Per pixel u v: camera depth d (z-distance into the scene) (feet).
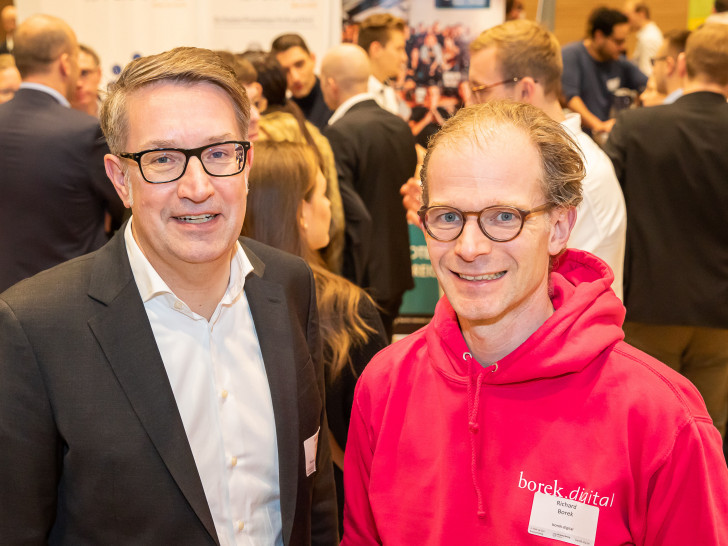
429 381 3.84
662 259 8.47
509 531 3.39
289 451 3.96
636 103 16.61
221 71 3.61
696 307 8.45
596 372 3.45
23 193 8.56
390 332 11.74
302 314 4.40
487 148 3.30
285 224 5.62
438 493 3.61
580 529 3.27
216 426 3.84
